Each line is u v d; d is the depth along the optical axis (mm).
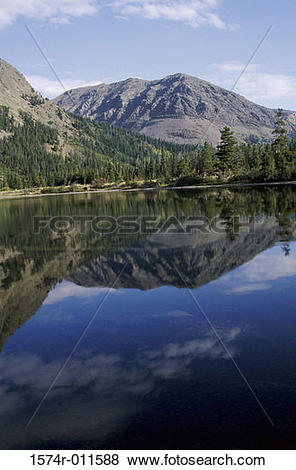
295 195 45062
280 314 8633
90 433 5059
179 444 4758
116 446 4809
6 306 10359
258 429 4879
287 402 5340
